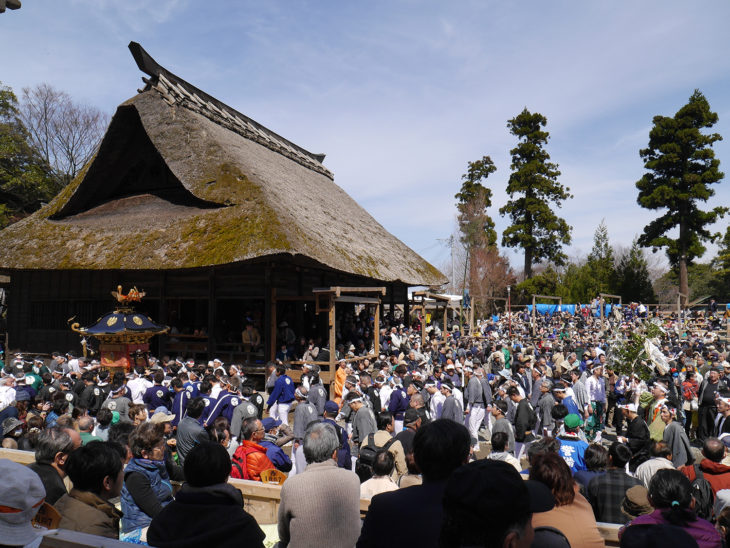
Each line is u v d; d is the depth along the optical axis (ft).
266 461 20.15
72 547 8.21
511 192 223.92
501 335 127.44
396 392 38.19
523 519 5.67
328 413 24.04
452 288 213.05
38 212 74.38
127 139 70.79
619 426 44.50
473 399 41.55
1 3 16.19
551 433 36.58
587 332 114.83
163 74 74.74
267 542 16.74
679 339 93.71
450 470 8.50
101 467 11.45
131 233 64.49
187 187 64.64
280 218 58.54
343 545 11.44
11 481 8.13
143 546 8.16
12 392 33.27
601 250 228.63
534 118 221.87
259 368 58.34
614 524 14.33
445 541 5.77
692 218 186.50
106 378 38.27
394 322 97.14
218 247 56.29
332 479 11.80
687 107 186.70
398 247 106.11
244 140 86.79
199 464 10.03
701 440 39.47
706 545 11.10
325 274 71.82
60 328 71.67
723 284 230.48
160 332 51.13
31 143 133.28
